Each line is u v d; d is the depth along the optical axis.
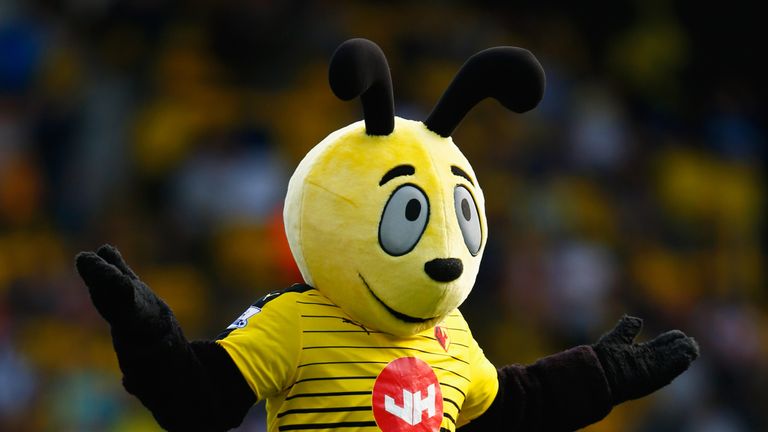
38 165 32.25
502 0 41.44
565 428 10.19
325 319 9.30
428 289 9.12
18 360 27.25
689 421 31.66
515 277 31.66
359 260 9.12
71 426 26.25
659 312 34.22
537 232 33.31
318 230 9.21
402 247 9.12
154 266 30.61
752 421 33.34
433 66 36.94
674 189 39.09
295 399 9.20
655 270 35.59
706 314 35.12
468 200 9.53
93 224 31.39
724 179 40.69
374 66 9.08
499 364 30.34
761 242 40.94
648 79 42.06
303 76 35.56
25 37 34.38
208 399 8.79
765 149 42.94
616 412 31.22
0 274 30.02
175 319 8.70
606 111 38.41
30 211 31.67
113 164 32.38
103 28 34.53
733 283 37.56
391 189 9.20
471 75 9.62
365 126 9.52
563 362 10.29
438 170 9.40
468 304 30.69
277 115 34.75
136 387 8.59
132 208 31.92
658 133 40.59
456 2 40.56
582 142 36.94
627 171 37.75
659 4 43.50
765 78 43.97
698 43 43.81
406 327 9.31
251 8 35.59
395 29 37.94
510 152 35.44
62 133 32.53
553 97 37.88
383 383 9.25
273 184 31.41
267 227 30.47
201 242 30.83
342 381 9.18
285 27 35.84
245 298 29.80
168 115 33.62
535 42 40.94
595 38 42.62
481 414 10.03
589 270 32.69
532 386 10.17
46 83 33.66
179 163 32.41
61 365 27.66
